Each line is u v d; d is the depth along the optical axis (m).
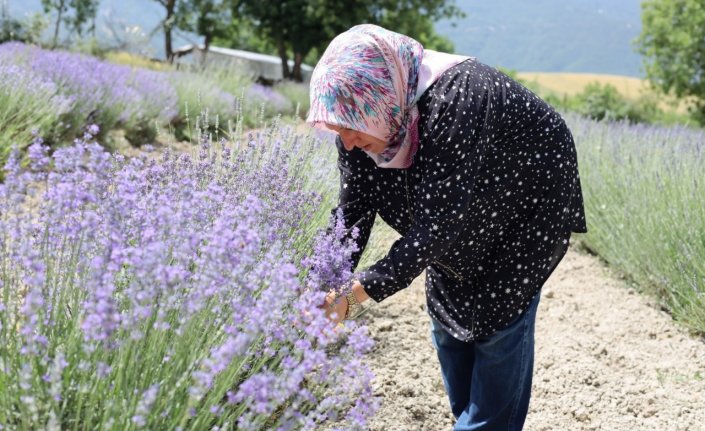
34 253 1.52
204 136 2.60
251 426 1.50
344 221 2.23
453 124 1.89
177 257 1.68
